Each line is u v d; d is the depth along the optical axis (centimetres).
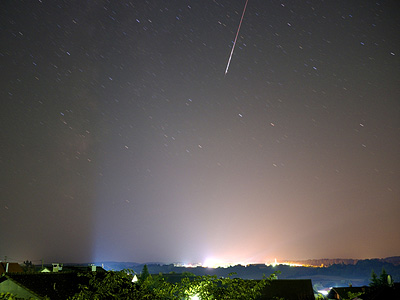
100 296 1326
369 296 2839
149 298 1385
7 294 1183
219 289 1302
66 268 4894
